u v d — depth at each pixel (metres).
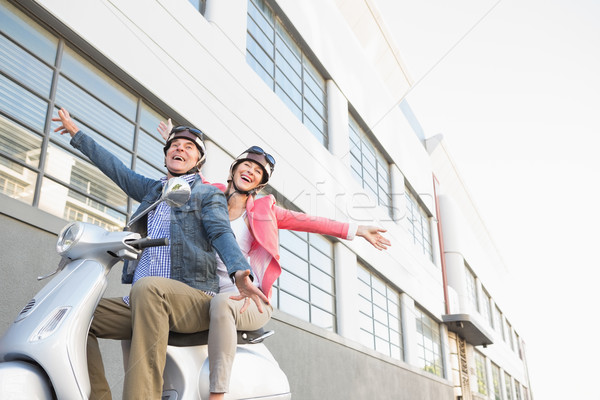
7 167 2.74
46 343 1.12
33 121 2.93
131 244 1.29
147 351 1.25
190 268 1.40
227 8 4.53
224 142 3.67
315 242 4.52
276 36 5.41
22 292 2.56
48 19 3.07
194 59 3.93
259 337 1.55
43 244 2.72
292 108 5.11
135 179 1.76
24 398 1.06
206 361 1.38
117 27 3.43
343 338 3.32
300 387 3.90
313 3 5.90
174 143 1.65
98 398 1.29
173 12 3.86
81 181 3.16
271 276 1.55
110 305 1.37
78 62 3.28
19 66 2.91
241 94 4.08
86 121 3.26
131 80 3.51
